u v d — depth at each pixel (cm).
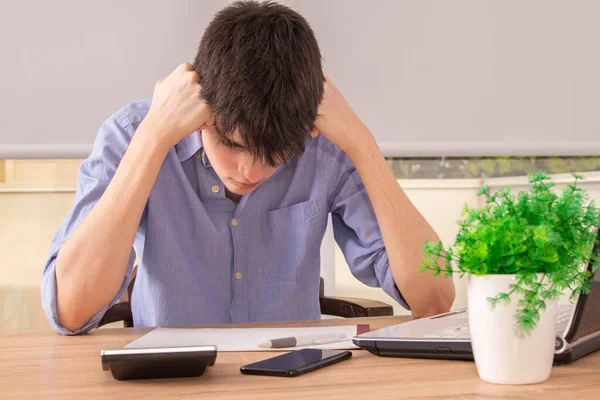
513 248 74
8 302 257
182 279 150
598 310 91
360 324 122
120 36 217
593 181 255
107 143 144
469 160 263
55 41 214
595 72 243
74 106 216
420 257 140
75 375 85
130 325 161
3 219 251
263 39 113
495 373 77
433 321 107
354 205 157
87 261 122
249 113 111
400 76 231
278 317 155
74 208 138
